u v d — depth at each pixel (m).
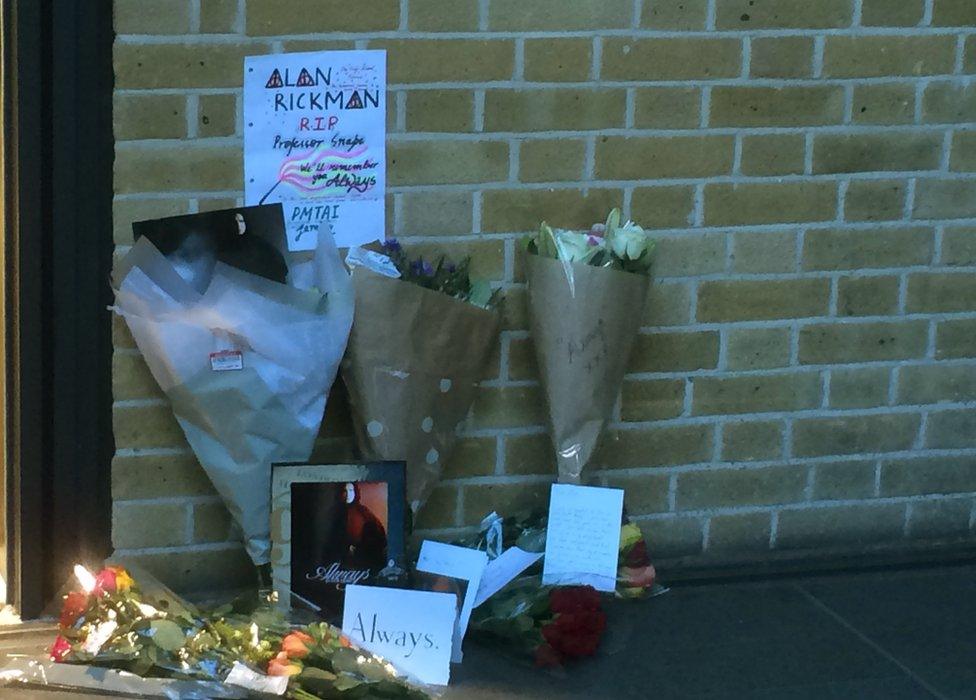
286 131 3.02
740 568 3.43
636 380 3.32
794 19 3.25
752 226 3.33
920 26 3.34
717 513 3.44
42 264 2.95
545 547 3.13
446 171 3.12
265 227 2.98
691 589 3.31
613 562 3.11
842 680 2.87
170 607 2.87
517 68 3.11
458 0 3.05
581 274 2.98
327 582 2.89
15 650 2.91
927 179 3.42
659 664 2.92
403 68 3.05
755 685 2.84
